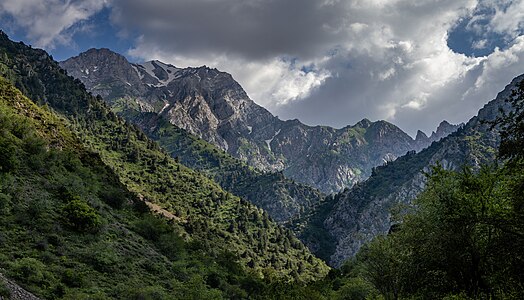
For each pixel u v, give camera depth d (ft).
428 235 97.09
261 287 318.86
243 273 359.05
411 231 104.42
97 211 244.22
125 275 177.78
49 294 121.19
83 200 237.66
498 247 80.18
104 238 211.20
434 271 96.07
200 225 543.39
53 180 239.50
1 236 152.05
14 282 117.08
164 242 269.64
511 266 78.23
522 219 75.25
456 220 90.68
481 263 89.97
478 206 89.35
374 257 137.80
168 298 165.99
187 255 298.56
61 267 150.71
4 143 220.84
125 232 246.06
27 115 335.06
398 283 120.67
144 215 307.78
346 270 431.84
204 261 307.78
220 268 322.75
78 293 132.67
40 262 142.51
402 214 116.37
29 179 222.07
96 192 285.43
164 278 201.05
